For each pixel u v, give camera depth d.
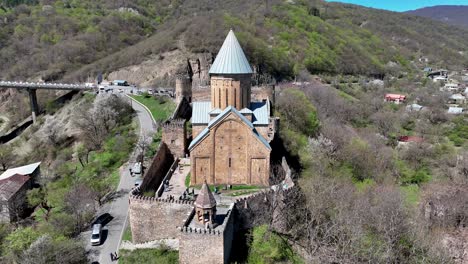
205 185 36.28
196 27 137.62
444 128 105.06
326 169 64.12
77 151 78.56
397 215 48.41
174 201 40.28
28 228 45.84
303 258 41.22
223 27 138.25
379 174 70.69
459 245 48.72
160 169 56.38
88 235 45.84
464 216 55.50
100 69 138.88
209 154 49.72
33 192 60.97
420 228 49.53
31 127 113.81
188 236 35.28
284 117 77.88
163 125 59.81
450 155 83.69
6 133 120.44
